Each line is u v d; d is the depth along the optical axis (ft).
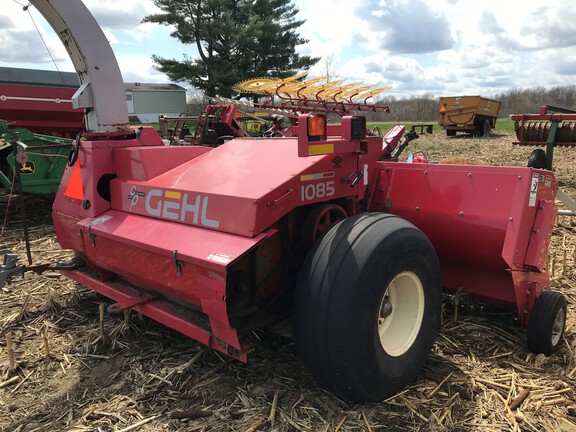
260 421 8.75
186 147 12.21
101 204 12.05
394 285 9.55
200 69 109.29
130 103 145.48
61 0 12.07
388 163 12.28
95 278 12.52
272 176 9.51
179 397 9.54
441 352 11.09
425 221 11.79
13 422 9.02
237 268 9.30
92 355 11.21
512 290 11.60
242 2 117.50
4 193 25.50
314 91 26.58
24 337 12.22
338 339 8.25
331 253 8.61
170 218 10.19
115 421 8.94
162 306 10.47
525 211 10.50
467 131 93.04
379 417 8.87
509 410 9.04
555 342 11.11
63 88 30.96
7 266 11.98
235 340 8.46
